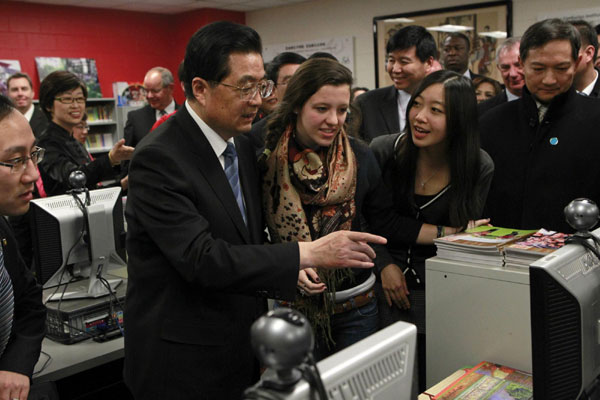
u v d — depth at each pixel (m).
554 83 1.87
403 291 1.71
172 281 1.25
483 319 1.27
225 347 1.30
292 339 0.54
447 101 1.58
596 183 1.86
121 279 2.21
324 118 1.42
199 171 1.27
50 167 2.74
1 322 1.33
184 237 1.18
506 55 2.94
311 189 1.51
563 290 0.93
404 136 1.76
